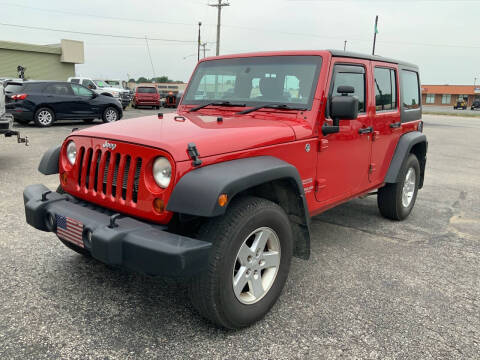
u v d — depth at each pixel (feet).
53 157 10.53
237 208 8.24
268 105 11.41
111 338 8.42
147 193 8.00
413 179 17.21
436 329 9.10
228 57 12.92
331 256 13.06
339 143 11.80
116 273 11.25
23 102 44.68
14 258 11.98
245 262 8.56
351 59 12.21
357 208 18.86
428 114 132.36
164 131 8.77
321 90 10.84
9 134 24.39
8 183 20.89
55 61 113.09
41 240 13.37
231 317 8.34
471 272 12.17
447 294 10.75
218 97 12.66
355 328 9.04
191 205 7.37
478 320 9.53
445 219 17.44
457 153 38.27
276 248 9.27
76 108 48.34
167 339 8.45
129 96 95.09
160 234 7.53
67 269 11.39
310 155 10.67
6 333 8.46
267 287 9.17
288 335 8.71
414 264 12.61
